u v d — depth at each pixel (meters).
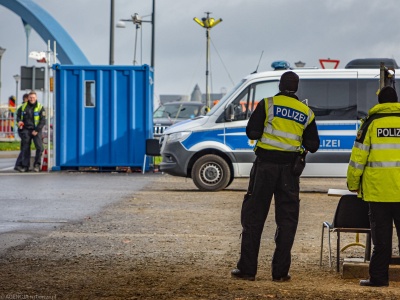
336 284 12.64
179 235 17.42
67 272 13.00
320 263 14.30
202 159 27.86
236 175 28.02
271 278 13.09
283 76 13.16
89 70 36.66
